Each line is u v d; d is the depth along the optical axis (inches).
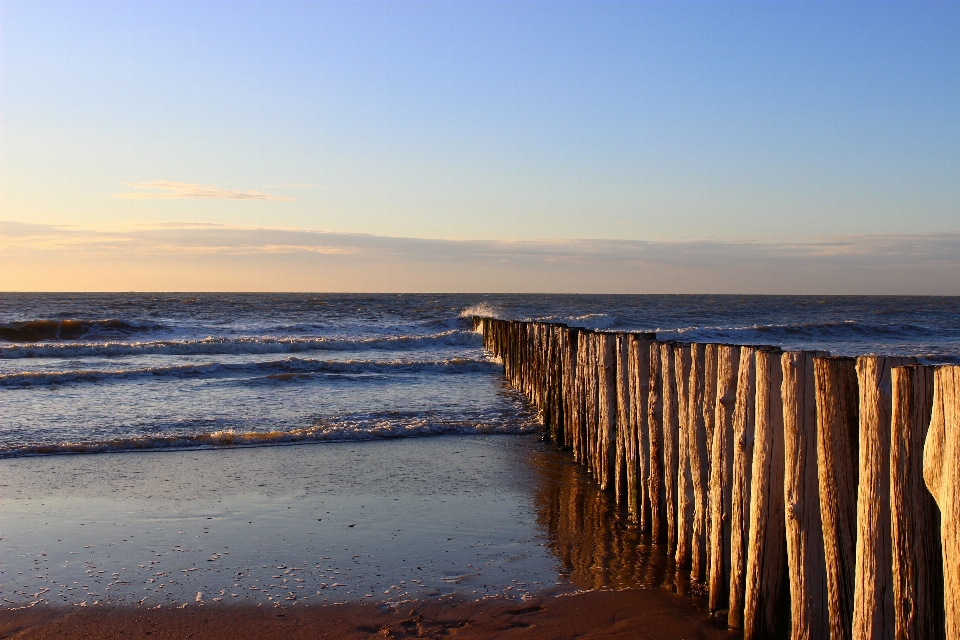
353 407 519.5
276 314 1897.1
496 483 312.2
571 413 372.8
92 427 437.7
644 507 239.1
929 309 2598.4
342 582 204.2
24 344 949.8
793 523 137.2
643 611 181.2
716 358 181.3
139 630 176.9
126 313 1854.1
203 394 582.6
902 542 102.8
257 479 318.7
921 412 101.6
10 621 180.9
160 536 242.8
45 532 246.5
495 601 190.4
